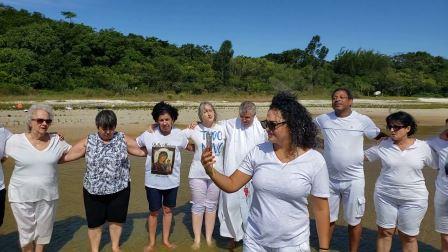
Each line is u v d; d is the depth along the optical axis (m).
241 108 5.29
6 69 48.38
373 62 84.06
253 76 67.81
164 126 5.25
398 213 4.70
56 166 4.73
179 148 5.43
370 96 67.44
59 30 59.34
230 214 5.44
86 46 58.69
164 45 74.69
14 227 6.26
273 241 2.97
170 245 5.71
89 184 4.81
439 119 26.78
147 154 5.36
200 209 5.71
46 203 4.66
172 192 5.48
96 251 5.03
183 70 59.84
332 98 5.09
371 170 10.45
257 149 3.12
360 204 5.10
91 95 45.06
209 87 57.97
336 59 90.12
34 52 54.47
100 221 4.95
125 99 41.94
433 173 10.00
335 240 6.08
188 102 40.06
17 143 4.48
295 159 2.93
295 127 2.90
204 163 2.99
